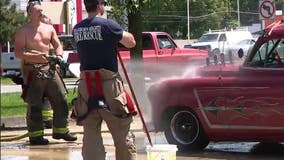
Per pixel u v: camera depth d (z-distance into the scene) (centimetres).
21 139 1082
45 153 935
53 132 1033
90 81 653
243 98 888
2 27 4525
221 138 924
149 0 1319
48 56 1005
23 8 5200
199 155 914
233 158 885
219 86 912
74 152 941
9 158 891
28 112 1023
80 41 661
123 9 1327
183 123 955
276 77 872
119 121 657
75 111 666
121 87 660
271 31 896
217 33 3538
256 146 990
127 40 658
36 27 1010
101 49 653
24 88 1014
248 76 894
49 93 1016
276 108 859
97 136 663
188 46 3572
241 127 895
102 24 651
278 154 916
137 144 996
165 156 695
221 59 952
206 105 924
